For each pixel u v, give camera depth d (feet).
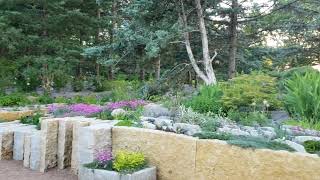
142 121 25.27
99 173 19.86
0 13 57.11
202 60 50.67
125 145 22.38
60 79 60.85
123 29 44.34
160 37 41.34
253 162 17.57
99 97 52.95
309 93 26.25
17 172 24.12
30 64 59.77
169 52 52.13
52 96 57.21
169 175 20.43
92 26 66.44
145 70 77.77
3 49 59.82
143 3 43.60
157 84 48.06
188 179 19.71
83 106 35.55
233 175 18.17
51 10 61.16
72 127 25.16
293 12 54.49
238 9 50.83
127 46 44.83
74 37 69.51
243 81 32.86
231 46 53.31
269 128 23.25
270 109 32.09
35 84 62.23
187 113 26.43
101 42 73.92
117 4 74.02
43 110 40.52
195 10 49.26
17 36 54.90
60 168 24.73
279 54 65.05
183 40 49.62
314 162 15.96
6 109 42.01
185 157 19.89
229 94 30.71
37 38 57.77
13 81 58.75
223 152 18.54
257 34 59.47
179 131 21.88
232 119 26.96
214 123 23.75
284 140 19.21
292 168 16.49
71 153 25.03
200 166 19.31
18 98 47.93
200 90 34.76
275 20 57.72
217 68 60.03
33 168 24.94
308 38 65.98
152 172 20.47
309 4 60.80
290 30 57.21
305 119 25.55
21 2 59.62
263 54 63.26
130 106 34.94
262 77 32.01
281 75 37.65
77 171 23.45
